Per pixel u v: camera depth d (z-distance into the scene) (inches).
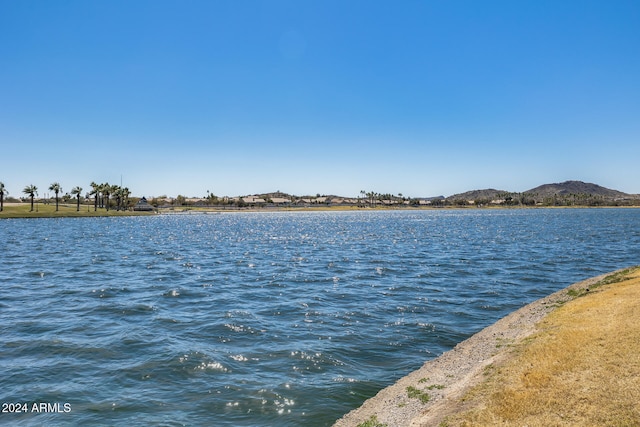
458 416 455.5
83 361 729.0
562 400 434.6
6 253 2566.4
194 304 1203.2
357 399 597.3
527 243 3090.6
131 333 893.2
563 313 773.3
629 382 438.9
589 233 3954.2
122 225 6259.8
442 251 2657.5
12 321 986.1
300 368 707.4
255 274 1803.6
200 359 741.3
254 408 566.6
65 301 1220.5
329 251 2790.4
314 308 1148.5
